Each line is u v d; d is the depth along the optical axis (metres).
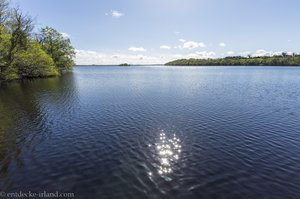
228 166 11.02
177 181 9.62
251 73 98.69
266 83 53.06
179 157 12.03
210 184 9.40
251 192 8.86
